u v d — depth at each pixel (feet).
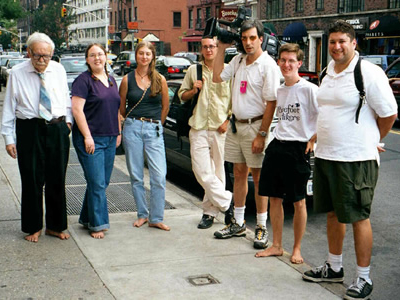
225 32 15.92
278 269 14.14
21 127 15.25
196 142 17.21
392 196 23.29
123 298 12.14
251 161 15.94
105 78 16.33
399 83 45.50
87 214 16.89
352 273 15.16
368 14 88.07
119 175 24.86
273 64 15.34
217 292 12.62
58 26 236.63
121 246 15.61
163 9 194.08
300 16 103.30
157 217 17.25
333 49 12.09
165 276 13.46
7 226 16.93
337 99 12.36
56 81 15.42
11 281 12.91
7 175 23.36
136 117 17.02
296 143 14.19
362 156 12.33
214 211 17.63
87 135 15.71
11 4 142.00
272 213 15.03
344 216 12.42
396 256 16.44
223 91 17.03
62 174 15.70
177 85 25.88
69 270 13.66
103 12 235.40
